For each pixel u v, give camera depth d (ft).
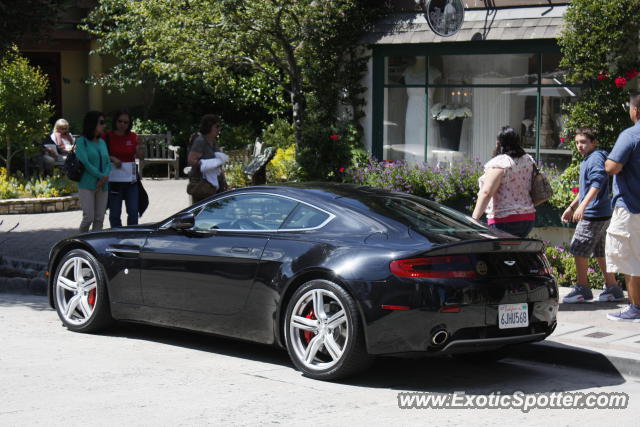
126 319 25.68
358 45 44.52
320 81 45.60
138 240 25.36
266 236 22.86
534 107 40.65
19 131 56.70
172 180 70.49
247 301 22.74
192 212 25.03
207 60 48.47
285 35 46.14
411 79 44.01
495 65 41.63
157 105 77.82
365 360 20.67
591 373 23.08
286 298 22.17
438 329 19.92
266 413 18.43
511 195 28.45
